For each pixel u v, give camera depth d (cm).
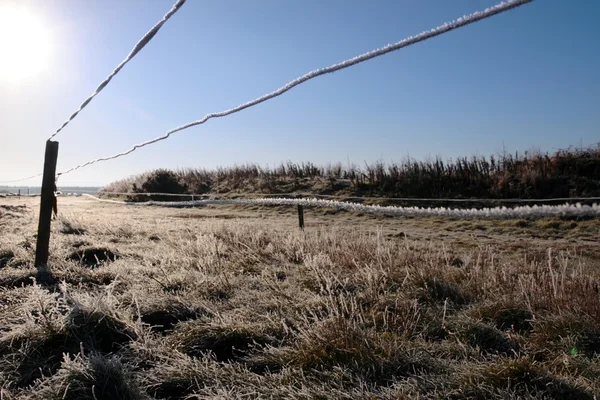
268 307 482
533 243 1117
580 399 303
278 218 1827
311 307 475
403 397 300
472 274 580
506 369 326
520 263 728
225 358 391
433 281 550
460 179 2103
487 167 2144
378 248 707
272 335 414
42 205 648
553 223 1409
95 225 1130
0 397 310
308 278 595
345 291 534
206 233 1010
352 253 712
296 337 397
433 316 452
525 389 312
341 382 323
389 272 591
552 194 1814
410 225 1533
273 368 362
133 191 3109
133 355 377
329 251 755
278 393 310
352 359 349
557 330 405
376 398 302
